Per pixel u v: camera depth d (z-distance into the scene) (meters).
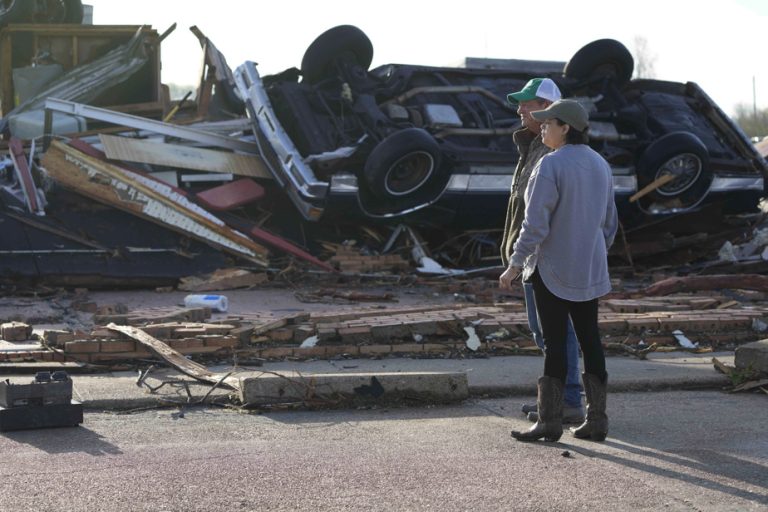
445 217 14.68
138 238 12.82
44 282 11.81
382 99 15.09
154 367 6.28
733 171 16.17
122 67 16.64
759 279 10.94
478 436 4.62
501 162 14.42
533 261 4.55
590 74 16.33
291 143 14.05
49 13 17.89
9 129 15.56
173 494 3.51
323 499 3.49
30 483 3.60
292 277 13.38
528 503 3.50
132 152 13.90
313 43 14.73
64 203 12.96
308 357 6.91
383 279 13.49
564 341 4.55
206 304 9.50
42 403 4.62
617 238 16.16
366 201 14.17
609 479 3.85
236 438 4.48
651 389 6.05
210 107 17.19
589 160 4.50
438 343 7.34
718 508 3.50
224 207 14.08
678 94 17.34
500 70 16.36
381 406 5.34
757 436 4.70
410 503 3.47
